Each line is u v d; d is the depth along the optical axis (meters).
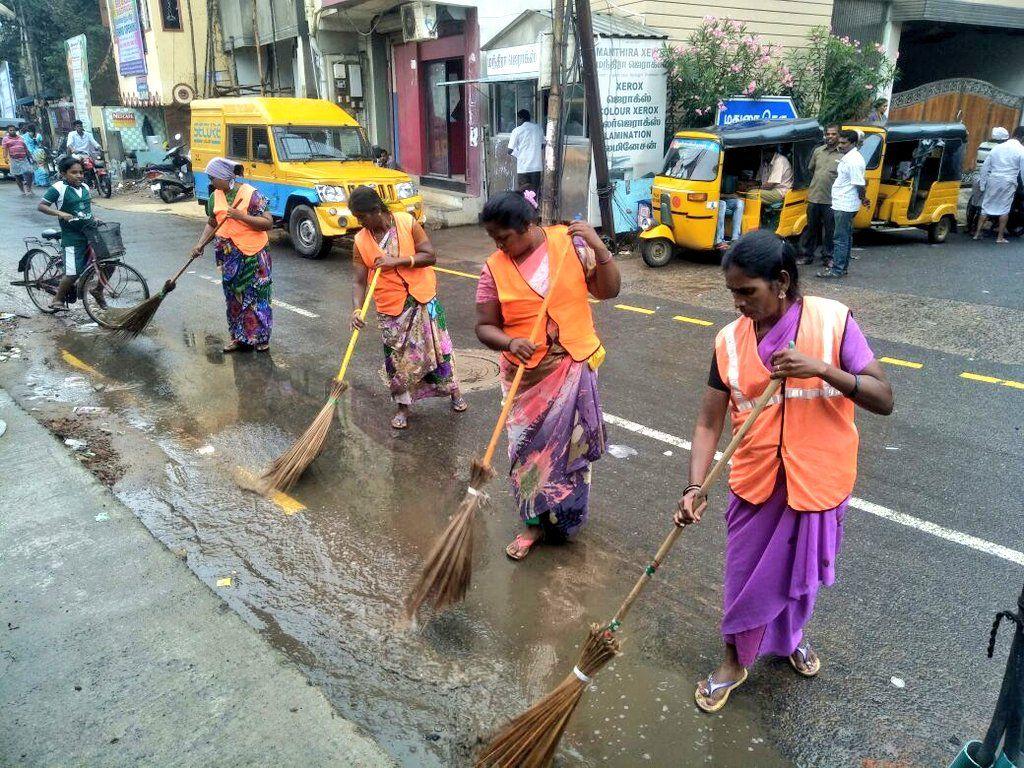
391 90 16.91
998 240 11.37
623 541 3.76
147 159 23.56
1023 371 5.94
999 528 3.78
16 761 2.39
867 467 4.41
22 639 2.94
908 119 15.38
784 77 12.30
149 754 2.42
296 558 3.67
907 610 3.19
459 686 2.84
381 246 4.76
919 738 2.55
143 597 3.20
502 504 4.17
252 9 19.02
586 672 2.31
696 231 9.62
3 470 4.32
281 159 11.07
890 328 7.08
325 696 2.69
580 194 11.27
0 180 24.86
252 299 6.59
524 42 11.98
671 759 2.49
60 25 30.34
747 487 2.47
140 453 4.77
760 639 2.56
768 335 2.32
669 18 11.95
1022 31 16.22
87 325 7.68
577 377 3.34
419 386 5.18
